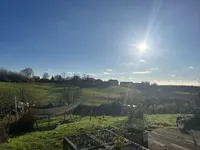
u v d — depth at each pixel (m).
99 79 57.94
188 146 6.85
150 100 23.02
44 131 10.78
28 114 12.74
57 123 13.85
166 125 10.37
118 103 20.47
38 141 8.14
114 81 60.62
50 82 52.88
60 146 7.31
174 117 13.58
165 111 18.83
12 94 19.20
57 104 21.75
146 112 18.11
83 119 15.06
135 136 7.07
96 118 14.80
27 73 52.84
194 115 10.57
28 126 12.16
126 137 7.09
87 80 52.66
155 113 18.75
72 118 16.27
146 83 48.84
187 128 9.41
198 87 15.93
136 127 8.20
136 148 5.50
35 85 40.91
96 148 5.56
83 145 5.90
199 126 9.61
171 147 6.78
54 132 9.55
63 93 27.50
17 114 13.77
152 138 7.92
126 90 43.91
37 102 19.53
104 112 19.70
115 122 11.21
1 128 9.13
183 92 31.00
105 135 6.83
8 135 10.05
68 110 17.91
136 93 35.41
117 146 5.49
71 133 8.86
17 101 16.53
